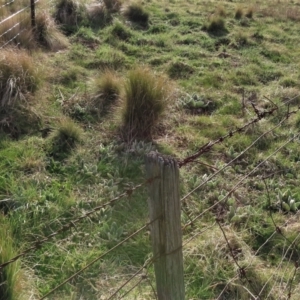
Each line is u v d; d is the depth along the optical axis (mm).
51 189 2857
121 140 3396
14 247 2303
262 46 5445
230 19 6145
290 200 2912
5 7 4961
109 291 2213
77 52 4672
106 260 2391
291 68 4984
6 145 3250
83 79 4230
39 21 4770
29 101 3635
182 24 5781
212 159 3340
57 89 3980
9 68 3658
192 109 3979
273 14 6598
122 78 3973
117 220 2674
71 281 2268
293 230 2682
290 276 2350
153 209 1409
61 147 3266
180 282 1483
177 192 1387
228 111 3994
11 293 1993
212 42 5359
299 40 5785
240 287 2250
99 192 2869
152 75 3547
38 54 4441
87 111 3713
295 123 3773
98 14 5438
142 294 2182
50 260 2377
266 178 3145
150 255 2418
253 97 4230
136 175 3062
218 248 2463
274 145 3508
